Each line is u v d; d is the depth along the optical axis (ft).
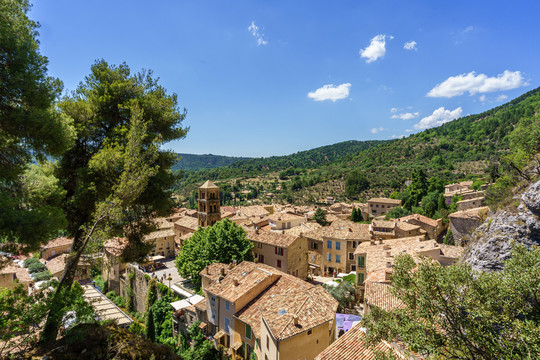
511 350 29.22
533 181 67.56
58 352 39.42
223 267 131.03
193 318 123.85
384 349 57.26
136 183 50.34
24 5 37.22
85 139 59.26
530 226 58.18
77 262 50.83
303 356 74.59
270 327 74.79
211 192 230.27
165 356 45.50
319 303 86.53
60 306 37.09
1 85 33.73
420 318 38.50
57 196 43.19
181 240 236.43
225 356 100.27
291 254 162.20
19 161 38.50
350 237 176.76
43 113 36.88
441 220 239.50
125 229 61.57
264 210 343.87
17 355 37.55
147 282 159.84
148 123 60.85
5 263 35.73
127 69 63.87
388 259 114.11
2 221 32.22
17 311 33.17
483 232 70.33
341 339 63.41
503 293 32.01
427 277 35.73
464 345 32.14
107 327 46.21
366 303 80.84
